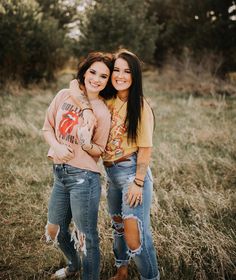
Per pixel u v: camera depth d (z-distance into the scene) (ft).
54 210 7.24
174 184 13.24
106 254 9.22
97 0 43.68
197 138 19.35
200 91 36.04
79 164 6.72
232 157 16.53
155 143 18.89
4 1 34.88
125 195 6.88
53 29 39.09
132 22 43.24
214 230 9.76
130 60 6.70
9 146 17.95
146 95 35.24
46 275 8.58
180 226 10.43
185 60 44.11
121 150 6.92
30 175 14.30
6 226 10.76
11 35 35.14
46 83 39.40
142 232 6.79
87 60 7.04
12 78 37.45
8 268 8.89
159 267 8.70
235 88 35.65
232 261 8.84
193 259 9.04
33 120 22.81
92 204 6.81
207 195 12.27
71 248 7.87
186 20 45.80
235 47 40.27
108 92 7.26
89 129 6.55
